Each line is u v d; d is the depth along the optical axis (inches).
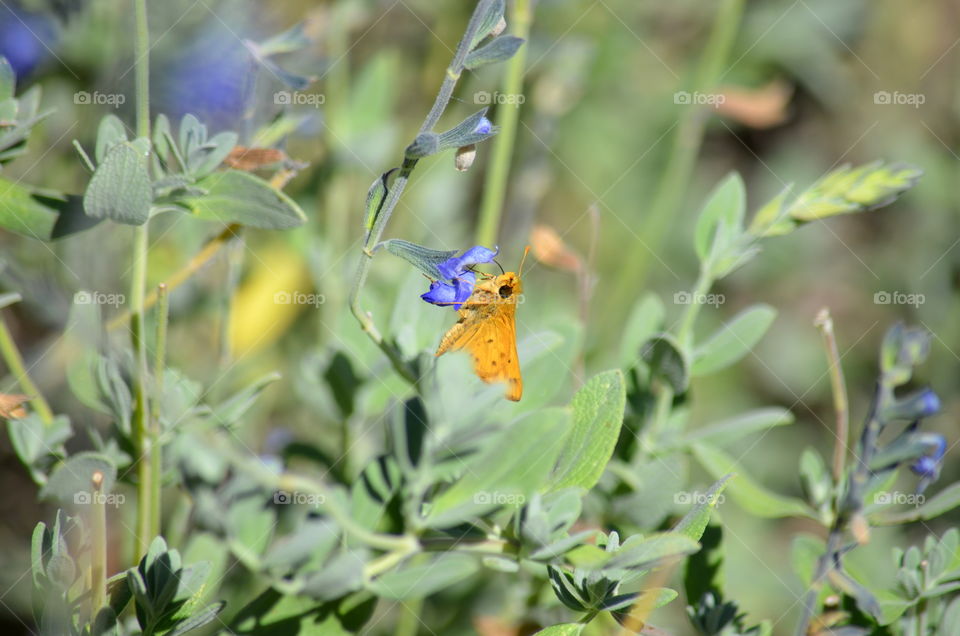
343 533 31.1
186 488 31.5
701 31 44.6
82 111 32.9
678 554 30.0
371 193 30.2
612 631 31.2
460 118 35.8
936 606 31.5
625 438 32.0
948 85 47.8
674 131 44.1
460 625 32.8
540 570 30.9
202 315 33.8
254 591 32.3
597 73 42.4
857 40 47.0
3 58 30.7
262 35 33.4
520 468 30.6
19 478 34.0
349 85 35.8
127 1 32.6
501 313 31.2
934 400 31.1
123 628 30.6
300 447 32.9
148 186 30.2
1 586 32.7
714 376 43.2
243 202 30.5
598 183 43.4
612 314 35.5
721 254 32.0
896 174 31.4
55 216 30.6
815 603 31.2
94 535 30.3
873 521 31.3
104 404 31.1
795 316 45.5
